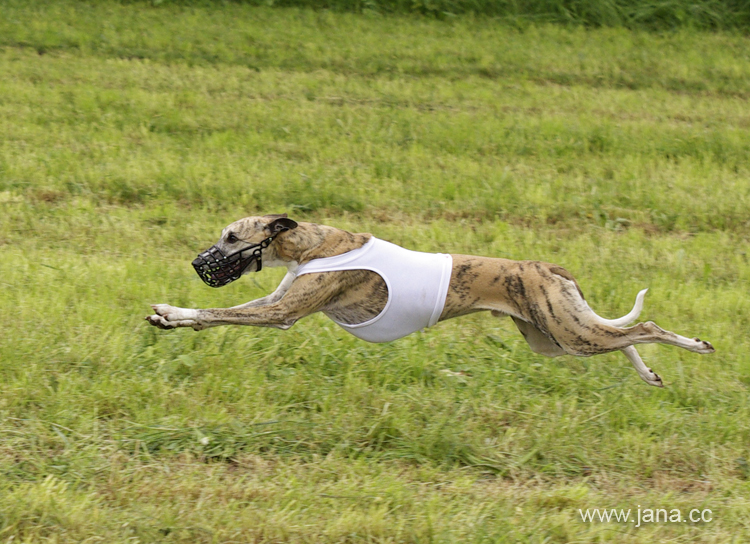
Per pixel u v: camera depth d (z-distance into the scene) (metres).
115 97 17.55
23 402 7.82
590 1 26.08
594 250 12.36
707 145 16.98
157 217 12.47
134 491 6.83
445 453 7.89
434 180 14.56
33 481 6.92
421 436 8.09
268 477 7.30
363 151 15.88
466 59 22.72
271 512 6.72
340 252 7.48
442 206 13.68
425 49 23.11
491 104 19.53
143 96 17.78
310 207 13.20
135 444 7.50
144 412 7.91
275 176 13.95
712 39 25.22
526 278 7.59
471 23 25.42
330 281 7.44
